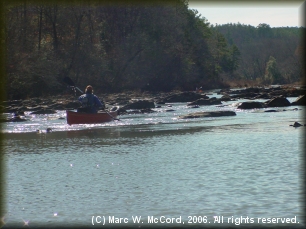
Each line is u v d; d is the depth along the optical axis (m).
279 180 10.38
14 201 9.39
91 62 64.38
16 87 52.75
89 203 9.16
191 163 12.68
